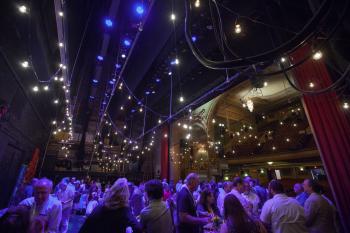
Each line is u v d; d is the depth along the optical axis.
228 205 1.80
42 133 12.21
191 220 2.42
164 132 15.01
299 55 4.12
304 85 4.08
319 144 3.77
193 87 11.17
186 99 11.88
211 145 15.86
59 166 18.17
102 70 14.91
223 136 19.38
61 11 3.85
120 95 19.64
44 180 2.27
